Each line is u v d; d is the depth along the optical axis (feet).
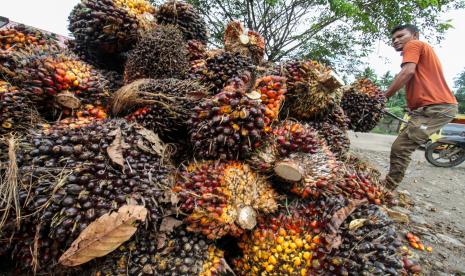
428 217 11.12
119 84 8.01
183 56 7.53
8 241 4.45
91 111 6.18
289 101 7.25
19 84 5.98
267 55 31.81
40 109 6.13
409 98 12.96
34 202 4.11
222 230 4.57
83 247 3.77
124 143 4.76
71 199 4.00
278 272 4.61
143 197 4.32
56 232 3.96
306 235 4.69
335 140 7.46
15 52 6.18
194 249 4.43
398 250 4.70
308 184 5.12
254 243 4.83
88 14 7.64
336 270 4.38
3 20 19.12
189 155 5.98
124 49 8.40
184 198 4.59
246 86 5.16
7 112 5.53
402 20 27.02
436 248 8.46
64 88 5.93
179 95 6.19
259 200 4.91
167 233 4.44
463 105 128.16
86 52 8.71
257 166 5.29
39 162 4.34
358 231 4.64
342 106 10.21
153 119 6.00
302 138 5.44
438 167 23.75
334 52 31.81
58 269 4.47
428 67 12.07
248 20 29.60
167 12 9.07
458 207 13.01
